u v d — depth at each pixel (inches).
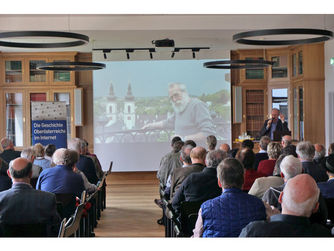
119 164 504.7
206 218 114.0
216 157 166.4
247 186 180.7
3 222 124.5
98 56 499.5
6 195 134.7
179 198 167.0
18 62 493.4
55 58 496.1
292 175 139.4
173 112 508.4
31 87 494.0
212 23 341.1
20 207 134.3
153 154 507.8
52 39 416.8
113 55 502.3
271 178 157.6
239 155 186.1
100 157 505.7
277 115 426.3
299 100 463.8
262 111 514.0
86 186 216.5
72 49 486.9
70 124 498.6
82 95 499.2
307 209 86.3
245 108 513.7
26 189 136.8
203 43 467.8
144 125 507.2
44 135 362.0
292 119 484.7
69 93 497.7
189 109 508.1
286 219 87.2
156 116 508.1
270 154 221.0
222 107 508.7
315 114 445.1
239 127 523.2
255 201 115.0
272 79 502.0
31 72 494.9
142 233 252.8
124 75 505.4
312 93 445.1
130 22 340.5
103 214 309.0
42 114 361.4
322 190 151.4
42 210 135.2
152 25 341.4
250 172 183.0
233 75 519.8
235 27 342.0
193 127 508.7
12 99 494.9
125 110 505.7
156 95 507.5
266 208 119.9
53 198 137.6
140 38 382.6
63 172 197.0
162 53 505.4
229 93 507.2
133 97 506.3
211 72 506.9
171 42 391.2
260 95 514.3
